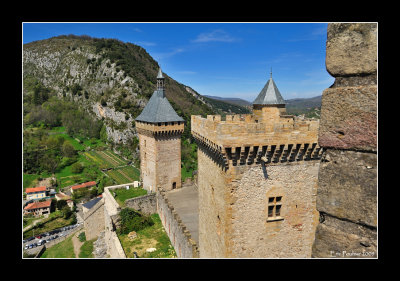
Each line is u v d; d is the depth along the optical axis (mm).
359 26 4777
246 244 16547
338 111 5117
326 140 5355
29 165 107938
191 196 45531
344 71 5035
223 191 16156
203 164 20141
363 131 4801
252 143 15305
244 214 16203
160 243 35344
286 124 15680
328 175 5359
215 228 18141
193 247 23953
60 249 51875
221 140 14844
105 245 46031
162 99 48375
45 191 93562
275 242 17062
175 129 46969
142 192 49656
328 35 5242
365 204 4848
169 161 47906
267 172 16188
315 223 17609
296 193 16906
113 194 48375
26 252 53500
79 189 94312
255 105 22109
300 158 16578
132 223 39469
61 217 81188
